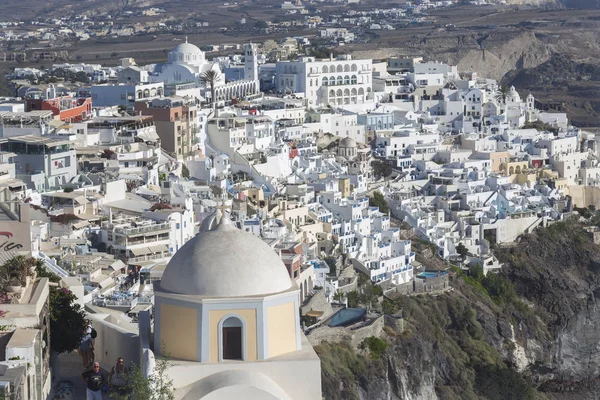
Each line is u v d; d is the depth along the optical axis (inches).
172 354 2554.1
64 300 2930.6
